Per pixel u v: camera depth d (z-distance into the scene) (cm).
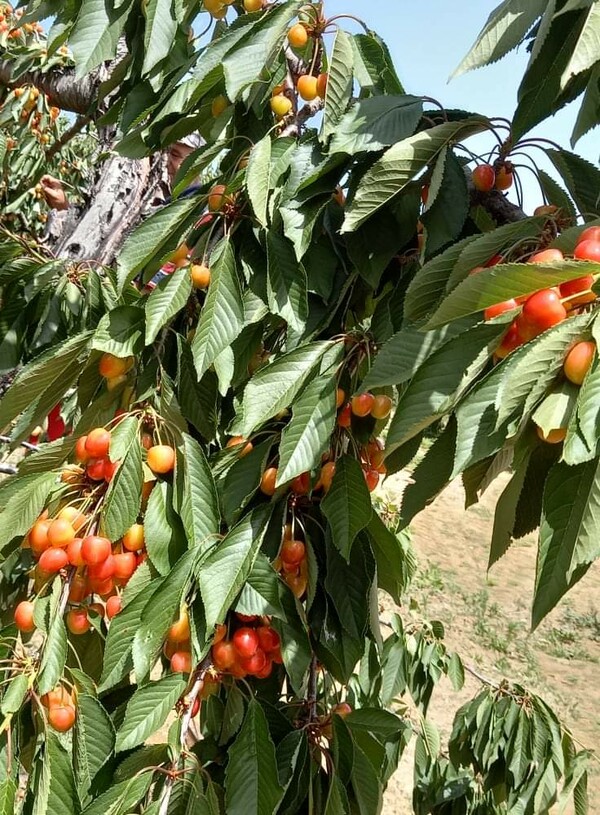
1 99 392
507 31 139
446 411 110
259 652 159
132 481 148
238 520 161
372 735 168
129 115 207
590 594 1050
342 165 171
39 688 137
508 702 319
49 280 237
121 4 189
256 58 171
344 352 163
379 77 181
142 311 169
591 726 688
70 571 151
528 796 294
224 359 171
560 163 155
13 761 141
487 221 168
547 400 92
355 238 166
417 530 1195
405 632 348
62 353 164
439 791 322
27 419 181
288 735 165
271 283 169
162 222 173
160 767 145
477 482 138
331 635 166
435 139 155
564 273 95
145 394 161
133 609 146
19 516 153
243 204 179
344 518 149
